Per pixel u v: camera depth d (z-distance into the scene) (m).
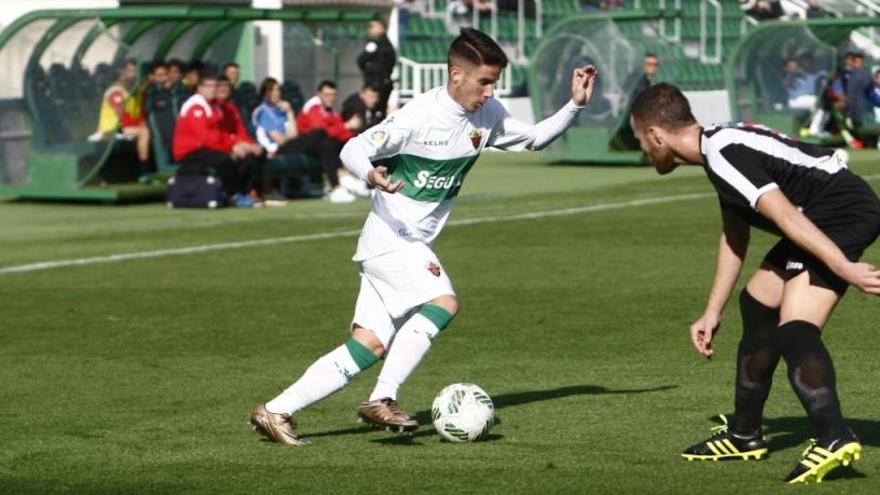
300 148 60.81
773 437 20.22
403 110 20.19
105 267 39.78
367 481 18.09
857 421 21.11
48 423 21.89
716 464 18.64
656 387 23.91
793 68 85.56
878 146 86.44
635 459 19.02
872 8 105.19
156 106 63.59
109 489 17.98
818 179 17.38
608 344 27.95
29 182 59.41
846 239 17.27
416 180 20.30
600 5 106.31
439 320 20.16
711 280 35.97
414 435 20.78
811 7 109.06
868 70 88.31
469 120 20.38
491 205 55.81
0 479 18.55
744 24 115.00
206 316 31.91
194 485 18.09
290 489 17.78
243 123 64.69
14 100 59.06
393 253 20.25
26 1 75.19
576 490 17.45
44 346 28.58
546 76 76.31
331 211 55.34
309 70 75.06
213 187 56.62
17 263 40.78
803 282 17.50
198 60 65.88
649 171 72.62
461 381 24.80
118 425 21.70
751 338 18.33
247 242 45.22
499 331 29.53
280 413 20.19
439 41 99.69
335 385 20.23
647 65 76.06
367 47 66.81
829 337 28.03
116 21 58.97
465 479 18.11
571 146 77.38
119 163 62.88
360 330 20.52
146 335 29.70
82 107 58.59
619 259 40.22
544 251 42.22
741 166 17.09
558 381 24.59
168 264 40.31
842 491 17.12
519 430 20.94
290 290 35.50
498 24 102.19
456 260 40.47
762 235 45.66
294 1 74.56
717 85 103.56
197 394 24.03
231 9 61.53
